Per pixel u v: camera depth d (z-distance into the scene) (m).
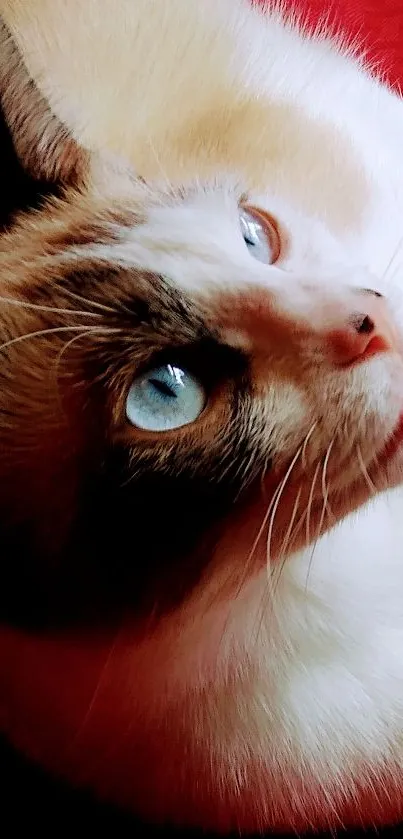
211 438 0.19
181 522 0.19
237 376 0.19
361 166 0.26
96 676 0.20
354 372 0.19
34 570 0.19
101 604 0.19
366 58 0.30
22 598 0.19
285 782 0.22
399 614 0.22
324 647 0.22
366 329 0.19
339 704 0.22
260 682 0.21
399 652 0.22
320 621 0.22
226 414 0.19
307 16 0.30
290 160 0.25
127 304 0.18
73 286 0.19
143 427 0.18
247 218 0.22
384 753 0.22
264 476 0.19
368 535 0.22
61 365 0.18
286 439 0.19
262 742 0.21
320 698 0.22
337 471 0.20
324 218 0.24
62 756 0.21
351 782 0.22
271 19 0.29
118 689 0.21
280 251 0.22
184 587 0.20
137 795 0.21
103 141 0.23
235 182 0.23
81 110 0.23
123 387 0.18
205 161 0.24
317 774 0.22
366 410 0.19
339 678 0.22
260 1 0.30
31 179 0.21
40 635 0.20
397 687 0.22
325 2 0.31
